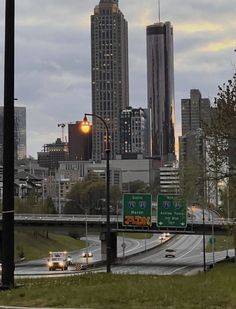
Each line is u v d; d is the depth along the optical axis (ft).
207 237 515.50
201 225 280.51
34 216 329.52
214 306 42.04
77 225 320.91
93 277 73.97
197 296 46.62
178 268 264.11
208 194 134.92
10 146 54.19
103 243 313.12
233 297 45.85
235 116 114.52
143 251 399.44
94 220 314.14
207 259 343.87
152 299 45.52
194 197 136.46
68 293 49.08
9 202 54.19
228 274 83.71
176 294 47.85
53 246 456.86
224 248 443.32
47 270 253.65
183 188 134.21
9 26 54.85
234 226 134.51
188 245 473.26
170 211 246.27
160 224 246.88
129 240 552.82
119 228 301.63
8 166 54.08
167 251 370.94
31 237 444.14
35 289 53.47
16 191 549.54
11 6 55.06
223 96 115.65
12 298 47.62
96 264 274.77
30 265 309.42
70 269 257.55
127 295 47.19
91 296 46.98
